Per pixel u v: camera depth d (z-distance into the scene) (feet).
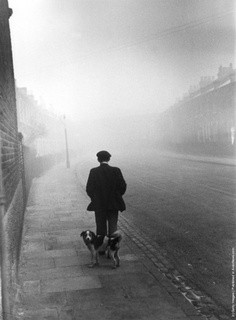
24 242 24.63
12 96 29.32
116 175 21.17
